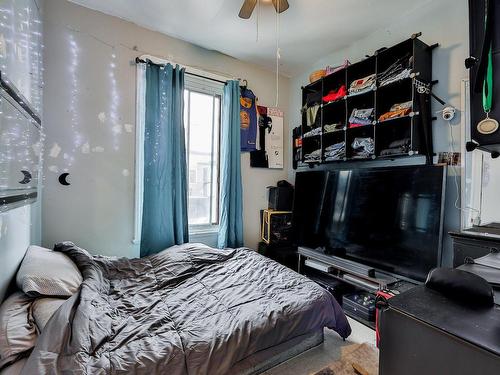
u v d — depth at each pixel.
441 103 2.02
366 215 2.30
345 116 2.50
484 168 1.78
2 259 1.23
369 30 2.50
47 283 1.33
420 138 2.02
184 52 2.73
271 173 3.45
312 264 2.58
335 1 2.08
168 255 2.19
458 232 1.33
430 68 2.08
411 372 0.52
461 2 1.93
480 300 0.54
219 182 3.03
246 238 3.25
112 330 1.25
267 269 2.08
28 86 1.61
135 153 2.47
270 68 3.34
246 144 3.13
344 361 1.35
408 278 1.97
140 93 2.47
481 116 1.03
